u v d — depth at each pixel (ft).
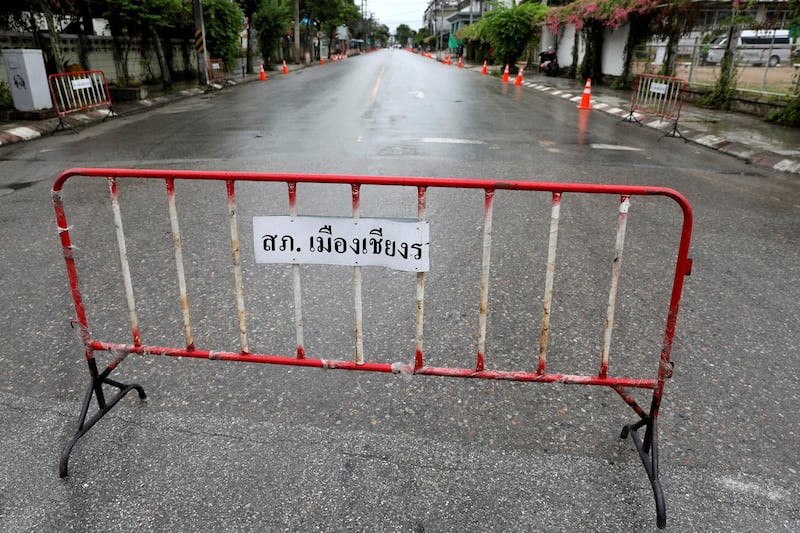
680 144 35.60
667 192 7.39
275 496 7.57
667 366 7.79
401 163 27.61
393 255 8.19
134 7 54.19
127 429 8.84
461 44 192.65
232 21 79.00
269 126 40.16
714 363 10.68
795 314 12.69
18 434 8.71
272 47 115.85
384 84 78.95
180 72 77.82
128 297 8.69
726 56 49.03
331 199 20.86
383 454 8.32
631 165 28.48
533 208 20.15
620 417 9.18
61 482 7.80
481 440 8.63
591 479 7.91
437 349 10.98
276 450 8.40
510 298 13.16
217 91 70.18
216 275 14.21
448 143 33.63
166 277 14.11
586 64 83.30
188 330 8.88
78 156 29.71
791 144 32.91
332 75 100.42
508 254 15.81
